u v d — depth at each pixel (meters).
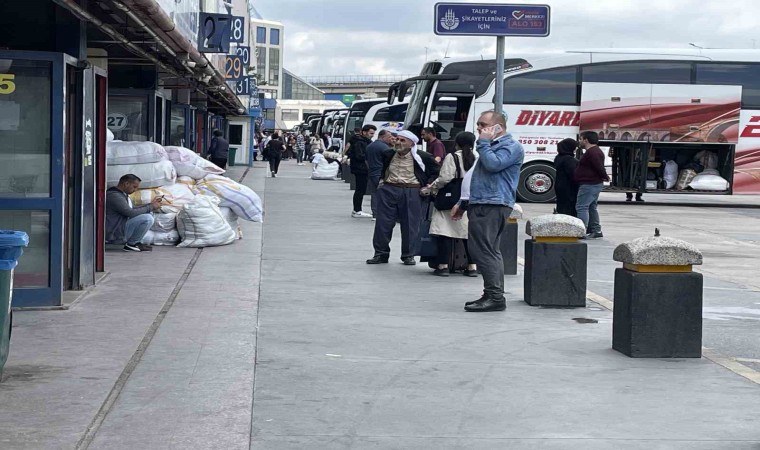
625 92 29.45
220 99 31.48
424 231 12.36
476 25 14.72
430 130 16.45
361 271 12.66
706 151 29.73
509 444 5.50
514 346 8.21
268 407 6.11
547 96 29.33
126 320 8.70
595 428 5.84
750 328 9.52
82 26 9.98
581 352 8.05
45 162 8.99
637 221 23.36
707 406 6.39
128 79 17.28
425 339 8.40
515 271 12.68
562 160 16.88
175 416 5.84
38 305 9.11
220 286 10.90
